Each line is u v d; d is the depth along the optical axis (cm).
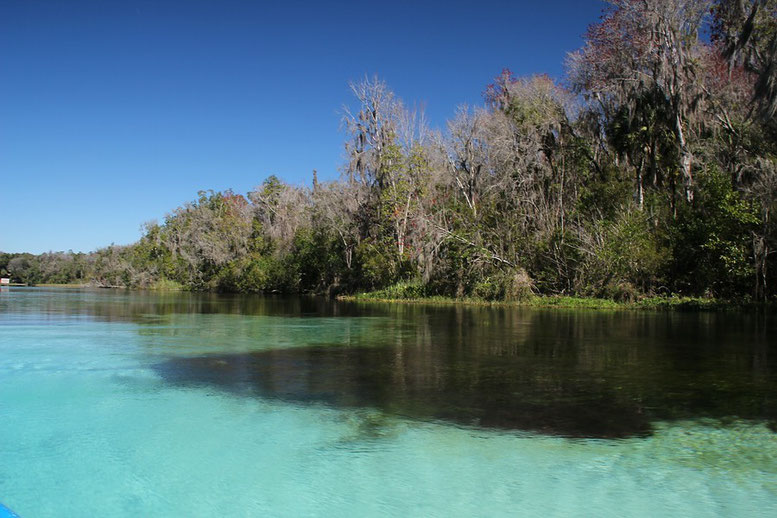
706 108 2769
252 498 488
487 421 689
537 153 3231
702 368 1022
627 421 689
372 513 458
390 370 1014
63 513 461
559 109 3275
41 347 1301
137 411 740
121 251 8462
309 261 4788
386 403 777
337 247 4303
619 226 2733
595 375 962
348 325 1848
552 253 3020
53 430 663
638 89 2742
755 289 2350
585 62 3177
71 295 4703
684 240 2589
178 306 2984
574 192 3173
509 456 576
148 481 521
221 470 548
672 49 2700
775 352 1209
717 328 1680
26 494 496
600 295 2828
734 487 501
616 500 479
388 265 3722
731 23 2506
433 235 3300
